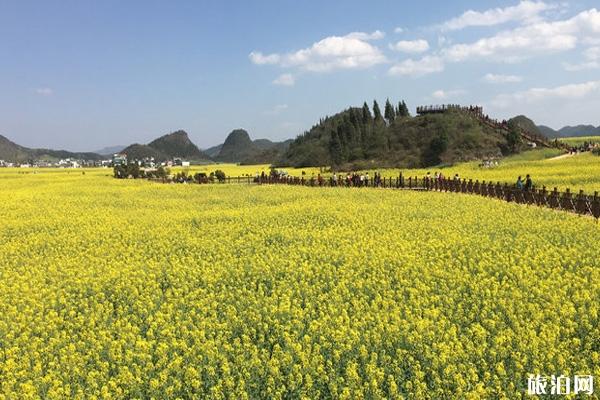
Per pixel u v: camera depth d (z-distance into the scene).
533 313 13.89
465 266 19.11
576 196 31.98
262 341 13.02
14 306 16.31
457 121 106.38
